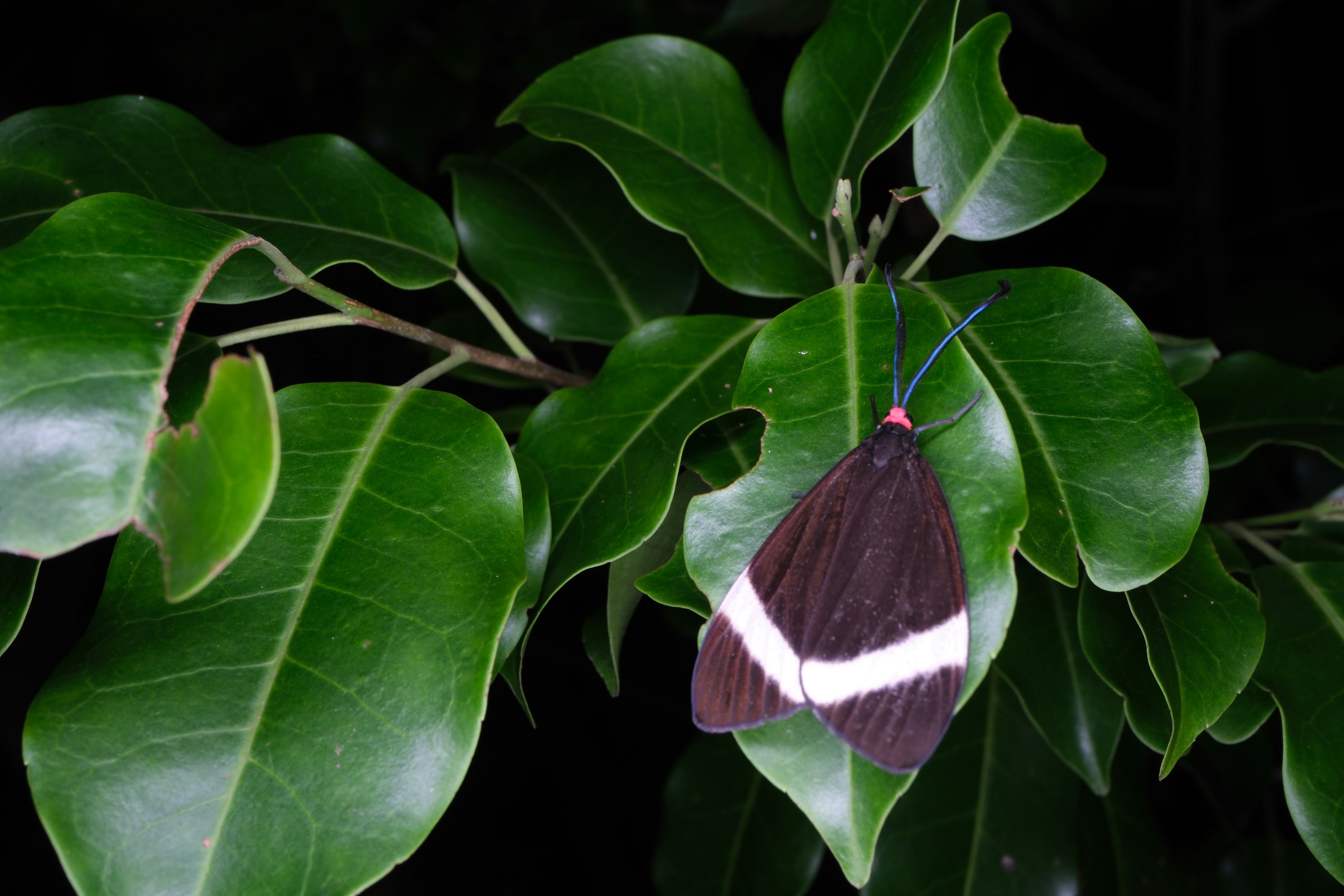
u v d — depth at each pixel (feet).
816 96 0.79
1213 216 1.32
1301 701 0.73
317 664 0.67
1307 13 1.59
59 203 0.77
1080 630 0.74
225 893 0.65
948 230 0.76
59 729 0.66
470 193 0.87
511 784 1.55
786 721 0.67
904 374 0.70
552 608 1.39
